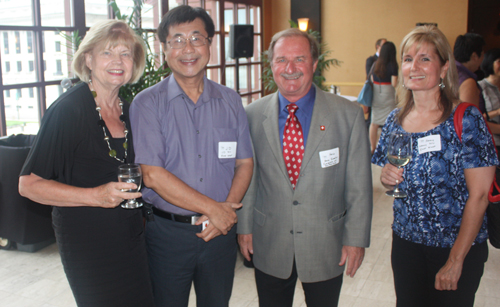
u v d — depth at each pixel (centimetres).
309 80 168
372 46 859
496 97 298
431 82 160
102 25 154
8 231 336
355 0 856
